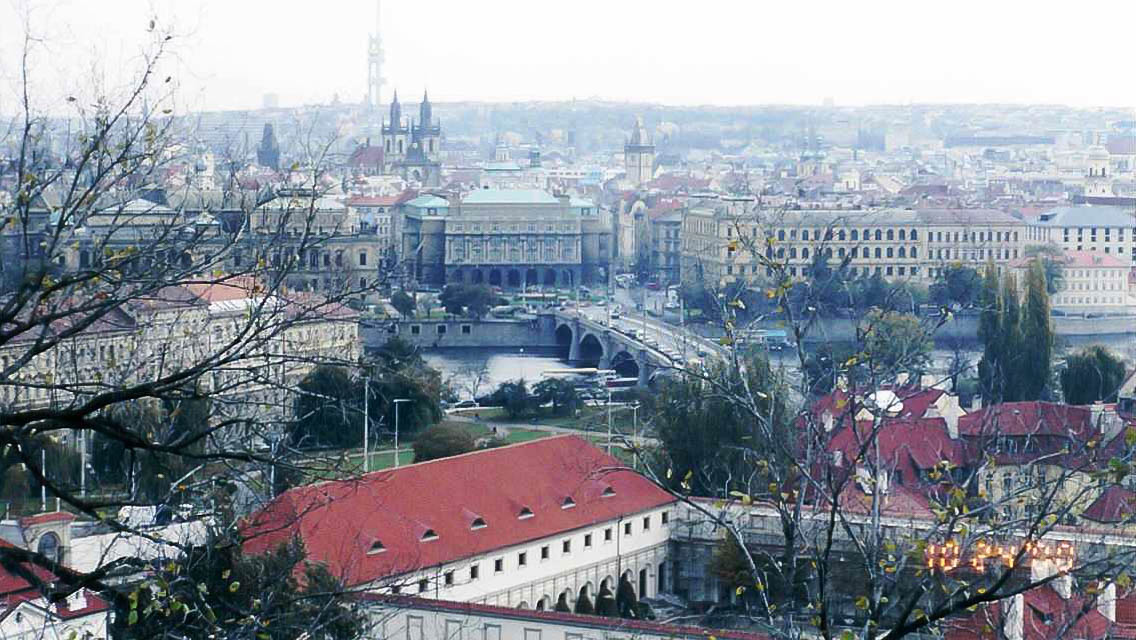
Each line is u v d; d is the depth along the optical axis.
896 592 132.75
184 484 115.19
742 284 130.50
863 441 126.12
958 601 108.69
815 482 113.75
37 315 99.00
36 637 111.06
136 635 102.44
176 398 102.50
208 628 104.31
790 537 114.00
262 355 107.56
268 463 105.31
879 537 119.81
